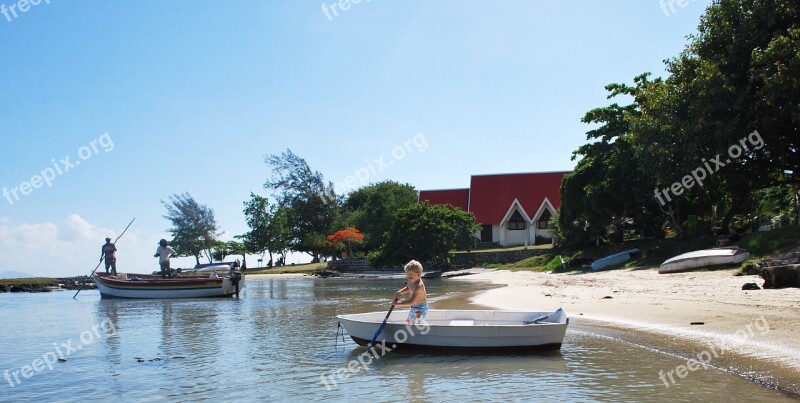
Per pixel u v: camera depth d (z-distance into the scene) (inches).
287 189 2965.1
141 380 450.6
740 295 683.4
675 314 608.7
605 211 1552.7
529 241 2482.8
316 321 778.8
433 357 495.2
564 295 884.0
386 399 377.4
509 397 367.9
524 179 2674.7
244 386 422.6
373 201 2847.0
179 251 2886.3
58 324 824.9
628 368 423.5
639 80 1535.4
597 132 1569.9
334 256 2903.5
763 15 877.8
